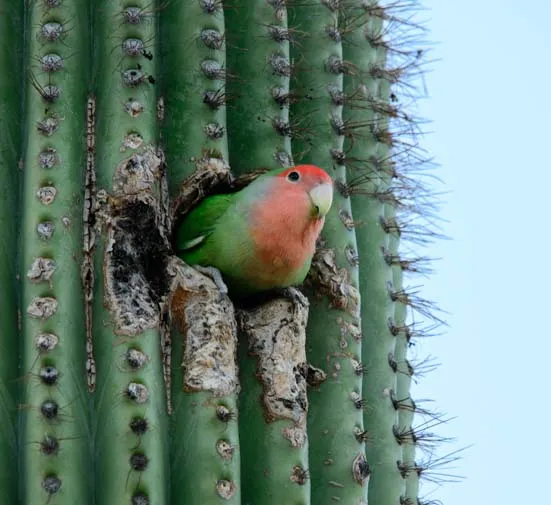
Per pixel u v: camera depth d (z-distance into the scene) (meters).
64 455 8.33
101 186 9.42
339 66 11.41
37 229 9.01
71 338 8.75
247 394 9.57
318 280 10.68
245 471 9.27
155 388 8.73
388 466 10.77
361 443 10.14
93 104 9.75
